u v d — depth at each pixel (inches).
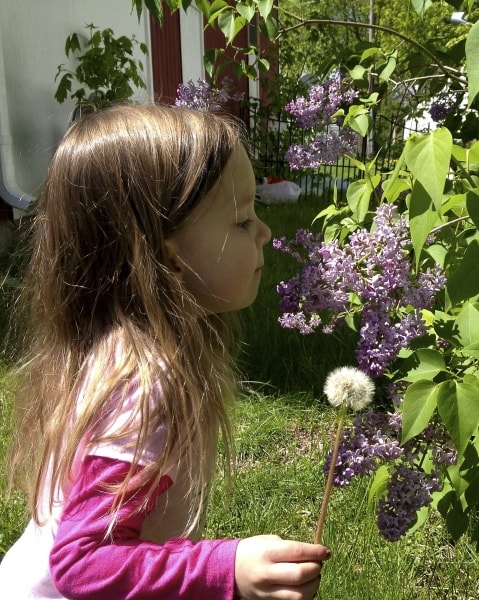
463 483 69.4
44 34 276.7
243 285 57.9
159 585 43.4
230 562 44.3
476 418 56.0
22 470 62.7
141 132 55.6
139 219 54.2
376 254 63.3
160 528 51.7
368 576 87.6
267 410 133.4
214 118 58.9
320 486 109.6
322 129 95.4
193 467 51.8
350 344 151.4
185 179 54.2
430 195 53.2
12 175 241.0
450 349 66.3
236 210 57.0
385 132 231.9
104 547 44.2
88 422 47.8
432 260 69.2
